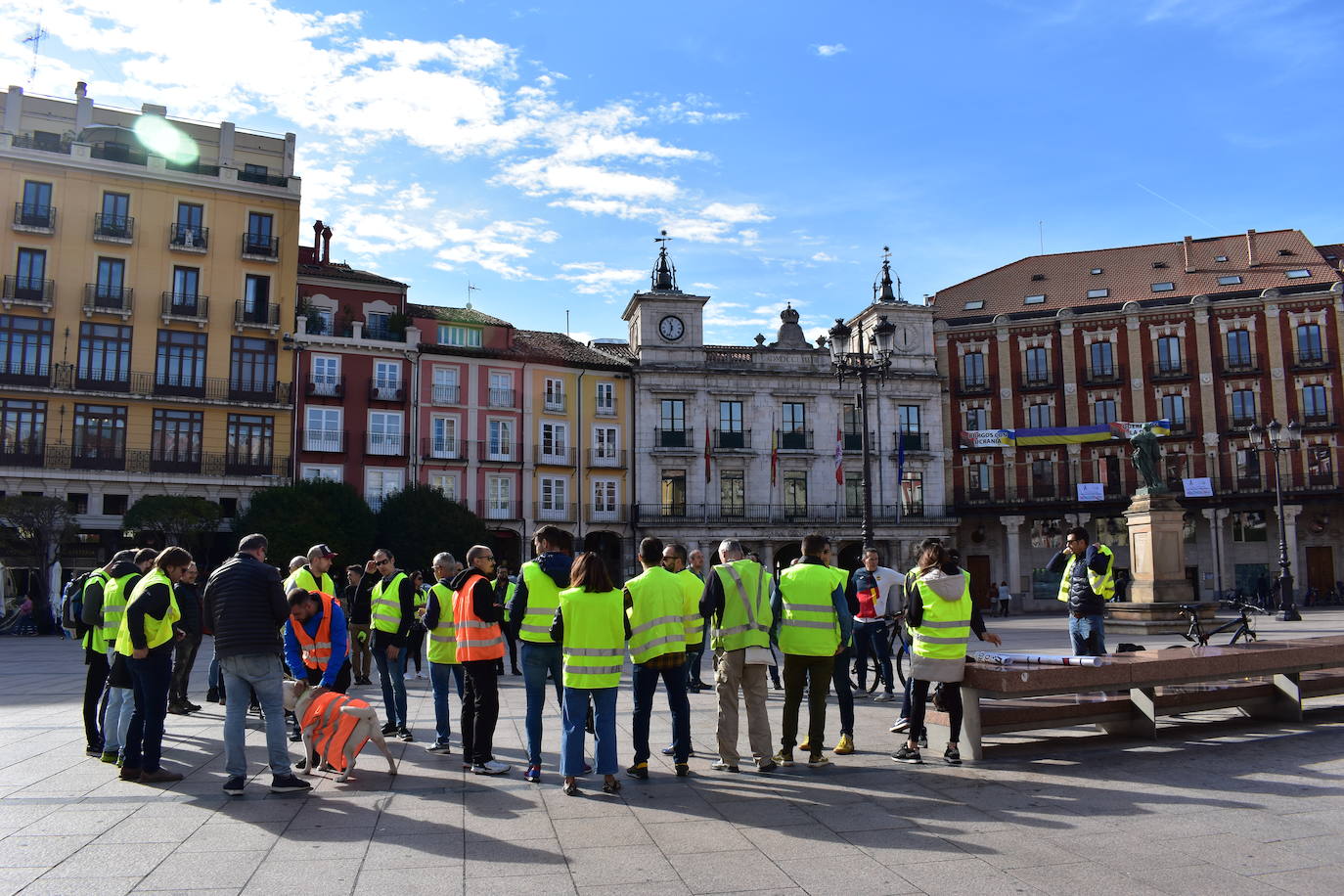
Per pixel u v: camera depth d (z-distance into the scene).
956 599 8.52
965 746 8.62
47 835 6.26
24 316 39.81
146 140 43.59
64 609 10.80
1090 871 5.45
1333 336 49.12
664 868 5.57
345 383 44.34
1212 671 9.29
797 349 51.91
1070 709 9.15
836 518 50.62
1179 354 51.16
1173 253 56.16
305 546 36.84
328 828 6.48
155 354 41.56
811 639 8.47
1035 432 51.66
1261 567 49.53
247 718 11.73
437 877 5.41
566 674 7.58
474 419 46.75
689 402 50.34
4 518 35.12
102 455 39.97
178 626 10.16
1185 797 7.07
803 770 8.34
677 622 8.23
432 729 11.02
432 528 40.00
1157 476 21.25
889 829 6.37
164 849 5.96
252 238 44.00
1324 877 5.29
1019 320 53.53
